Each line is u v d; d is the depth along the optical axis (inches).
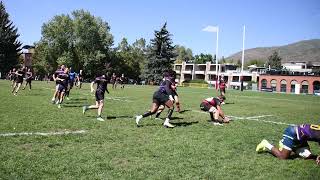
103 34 3762.3
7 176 242.4
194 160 304.8
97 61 3619.6
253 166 295.6
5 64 3245.6
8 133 382.3
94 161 288.4
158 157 309.7
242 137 423.2
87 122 487.2
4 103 689.6
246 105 941.8
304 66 4702.3
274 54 6707.7
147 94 1215.6
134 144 357.1
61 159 289.0
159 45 3417.8
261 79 3489.2
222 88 970.1
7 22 3395.7
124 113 613.0
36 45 3961.6
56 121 483.2
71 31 3634.4
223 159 314.0
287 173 280.2
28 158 287.3
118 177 251.4
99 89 515.8
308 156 327.3
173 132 437.7
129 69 4249.5
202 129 470.9
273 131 483.2
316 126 314.7
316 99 1571.1
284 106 976.9
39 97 879.1
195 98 1132.5
